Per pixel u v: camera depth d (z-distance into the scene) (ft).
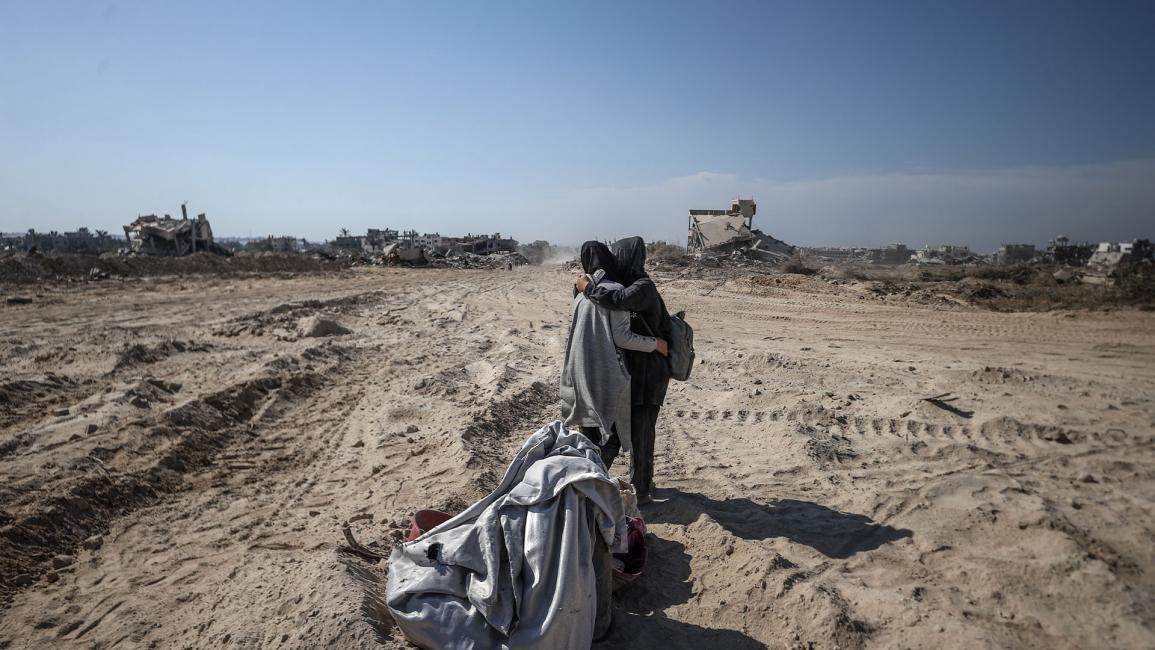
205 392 24.82
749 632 11.00
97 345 33.60
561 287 95.50
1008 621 10.71
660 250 142.31
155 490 16.71
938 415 22.65
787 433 21.04
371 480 17.76
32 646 10.35
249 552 13.37
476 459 18.40
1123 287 65.82
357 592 10.37
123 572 12.80
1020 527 13.60
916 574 12.39
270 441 21.15
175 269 99.60
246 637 9.62
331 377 29.94
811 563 12.98
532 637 8.75
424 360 33.94
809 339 44.29
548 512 9.62
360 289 83.61
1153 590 11.32
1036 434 20.31
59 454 17.49
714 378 30.58
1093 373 31.45
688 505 15.79
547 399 26.68
